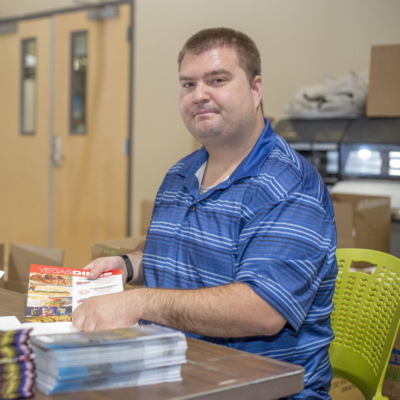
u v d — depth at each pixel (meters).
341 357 1.62
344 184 2.89
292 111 3.23
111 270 1.47
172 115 4.30
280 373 0.92
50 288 1.33
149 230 1.55
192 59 1.42
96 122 4.78
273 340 1.27
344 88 3.04
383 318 1.54
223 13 3.97
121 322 1.16
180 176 1.55
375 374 1.52
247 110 1.41
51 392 0.81
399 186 2.72
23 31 5.18
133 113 4.55
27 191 5.26
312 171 1.41
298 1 3.58
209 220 1.38
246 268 1.21
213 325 1.15
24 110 5.22
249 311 1.13
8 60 5.30
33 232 5.25
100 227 4.80
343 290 1.65
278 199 1.28
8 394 0.79
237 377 0.90
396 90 2.81
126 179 4.62
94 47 4.75
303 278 1.20
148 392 0.83
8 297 1.41
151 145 4.45
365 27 3.32
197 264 1.38
